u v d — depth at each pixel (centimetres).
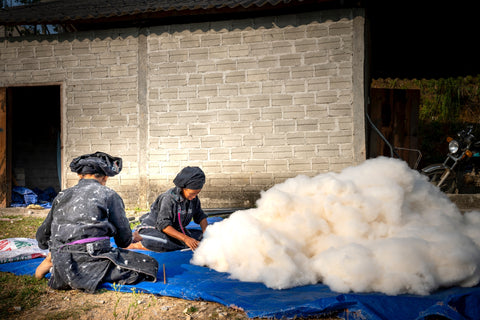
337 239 300
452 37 922
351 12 647
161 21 729
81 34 752
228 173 703
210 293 270
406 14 808
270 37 679
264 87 684
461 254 254
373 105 869
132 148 738
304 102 668
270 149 684
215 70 702
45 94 1055
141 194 733
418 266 251
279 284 277
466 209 525
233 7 636
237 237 316
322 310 237
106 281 296
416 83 1530
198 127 712
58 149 1064
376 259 265
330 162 660
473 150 669
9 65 782
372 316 227
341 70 653
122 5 760
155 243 392
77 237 295
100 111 748
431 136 1424
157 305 265
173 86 719
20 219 668
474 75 1080
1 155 772
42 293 294
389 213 301
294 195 331
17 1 941
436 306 230
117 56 740
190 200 399
